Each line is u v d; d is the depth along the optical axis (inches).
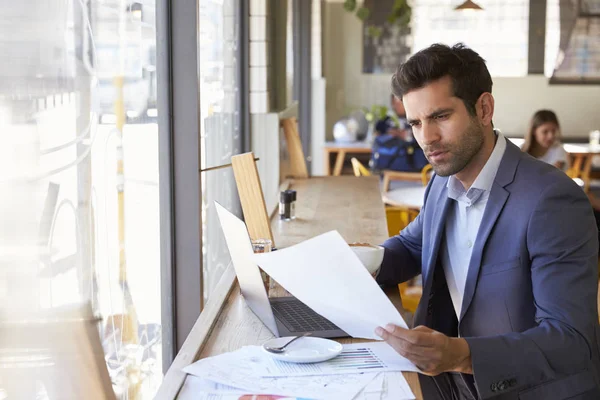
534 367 60.9
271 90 174.9
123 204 79.2
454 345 59.4
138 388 83.9
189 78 96.7
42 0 57.2
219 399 53.7
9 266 53.0
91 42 68.5
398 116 392.5
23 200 54.6
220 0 135.9
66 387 62.1
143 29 86.4
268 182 168.1
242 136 164.1
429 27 422.3
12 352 53.4
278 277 63.1
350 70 430.3
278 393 54.4
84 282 66.7
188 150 98.1
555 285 65.2
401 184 327.9
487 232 70.6
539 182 69.3
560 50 418.3
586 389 63.7
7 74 51.9
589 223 67.7
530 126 218.2
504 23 418.0
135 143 83.7
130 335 81.1
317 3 353.1
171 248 99.1
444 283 81.9
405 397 54.0
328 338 67.3
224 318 73.8
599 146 344.8
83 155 66.6
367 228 117.6
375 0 422.6
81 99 65.9
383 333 59.1
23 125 54.4
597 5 412.5
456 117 69.1
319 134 344.5
